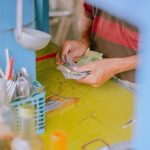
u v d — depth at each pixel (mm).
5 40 915
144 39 269
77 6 1663
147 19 258
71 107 1111
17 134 600
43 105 923
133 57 1229
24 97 856
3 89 663
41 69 1349
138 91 298
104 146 907
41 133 948
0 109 622
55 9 1740
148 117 289
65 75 1239
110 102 1151
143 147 301
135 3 257
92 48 1454
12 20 893
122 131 982
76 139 939
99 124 1022
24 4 876
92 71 1209
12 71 894
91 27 1466
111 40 1354
